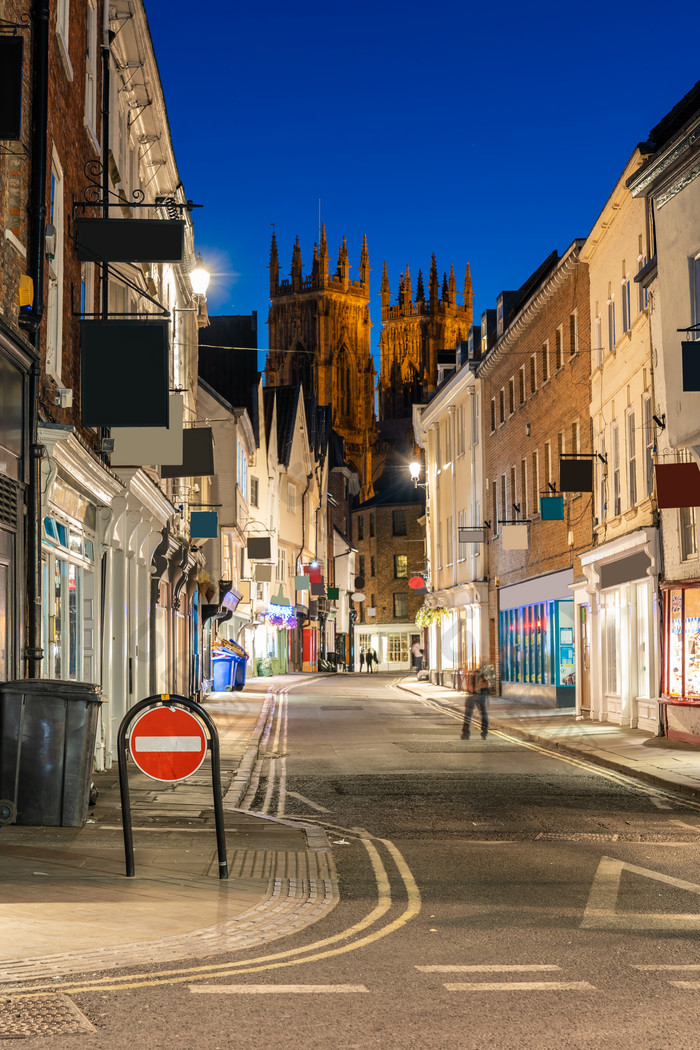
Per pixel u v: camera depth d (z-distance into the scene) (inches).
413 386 5551.2
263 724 1159.0
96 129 732.0
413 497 3969.0
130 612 872.9
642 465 1019.9
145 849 426.6
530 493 1494.8
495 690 1704.0
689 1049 203.2
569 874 396.2
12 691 470.6
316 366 5275.6
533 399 1471.5
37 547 541.0
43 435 545.0
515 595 1577.3
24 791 469.1
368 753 868.0
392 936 297.7
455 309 5693.9
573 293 1279.5
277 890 357.4
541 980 252.7
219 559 1814.7
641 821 529.3
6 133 458.9
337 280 5354.3
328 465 3663.9
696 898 353.1
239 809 564.4
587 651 1226.0
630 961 271.4
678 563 925.2
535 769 754.8
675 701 909.2
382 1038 208.7
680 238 830.5
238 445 1923.0
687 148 794.2
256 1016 221.0
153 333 571.2
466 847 458.0
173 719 371.6
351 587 3727.9
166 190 1082.7
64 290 628.7
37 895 329.4
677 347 838.5
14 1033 205.0
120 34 805.9
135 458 737.6
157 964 259.1
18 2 528.7
